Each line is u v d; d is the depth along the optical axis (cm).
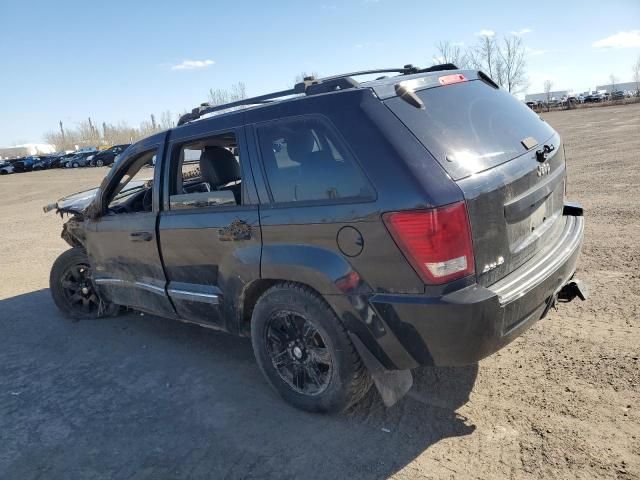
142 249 419
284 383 340
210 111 401
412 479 266
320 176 292
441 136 280
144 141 425
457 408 321
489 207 269
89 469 302
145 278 432
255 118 329
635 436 276
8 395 401
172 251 389
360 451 292
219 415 343
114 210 477
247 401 357
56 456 317
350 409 333
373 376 290
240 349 443
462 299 254
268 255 316
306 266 296
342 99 289
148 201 472
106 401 377
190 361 429
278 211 309
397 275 266
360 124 278
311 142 298
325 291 292
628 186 897
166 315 435
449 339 260
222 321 370
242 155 332
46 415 366
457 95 320
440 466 273
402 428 308
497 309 260
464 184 262
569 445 276
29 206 1830
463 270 259
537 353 369
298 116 305
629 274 487
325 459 289
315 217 290
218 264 354
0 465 313
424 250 255
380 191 265
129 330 509
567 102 6212
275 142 315
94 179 3002
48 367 445
